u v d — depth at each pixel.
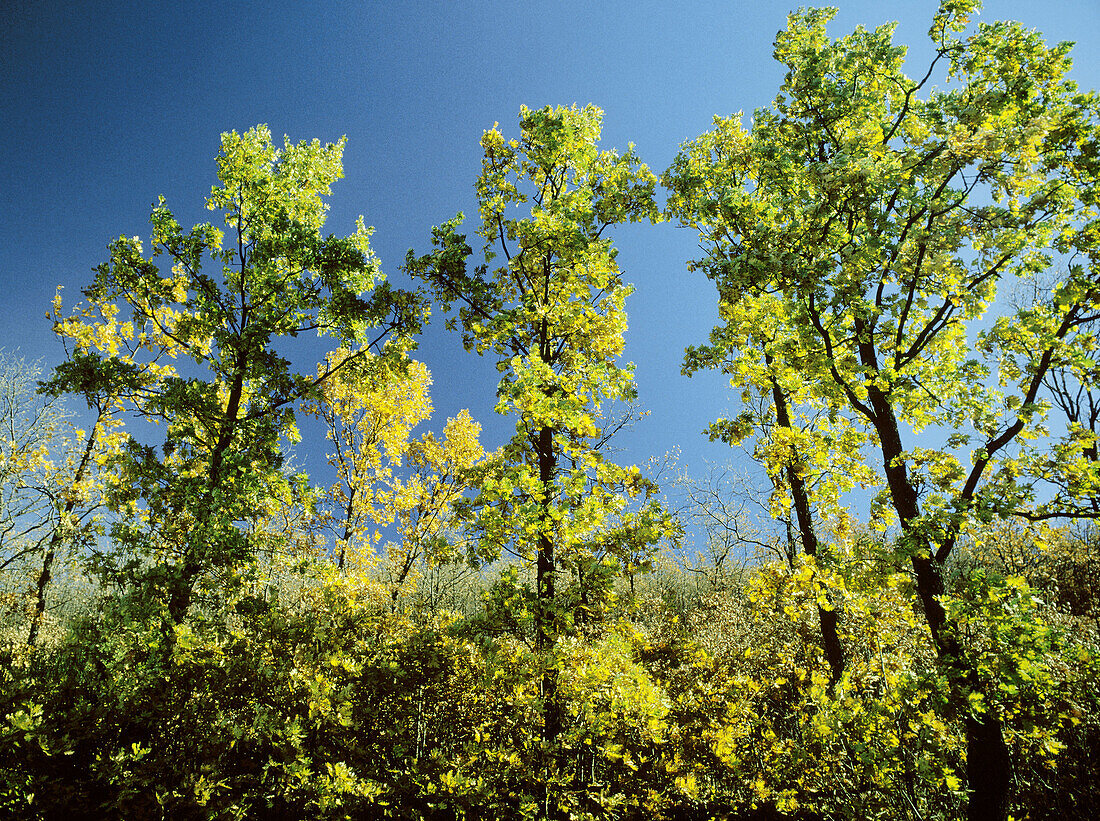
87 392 7.00
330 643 6.24
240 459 6.75
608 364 6.88
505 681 5.31
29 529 9.76
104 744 4.75
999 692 3.83
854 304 4.59
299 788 4.45
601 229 7.05
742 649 8.53
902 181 4.43
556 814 4.68
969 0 4.63
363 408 11.84
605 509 5.75
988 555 9.88
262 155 8.17
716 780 5.29
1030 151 3.92
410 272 6.87
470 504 5.98
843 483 5.98
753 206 5.89
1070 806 4.44
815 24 5.70
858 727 4.66
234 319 7.94
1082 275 4.39
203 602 6.41
